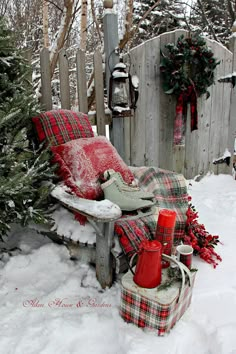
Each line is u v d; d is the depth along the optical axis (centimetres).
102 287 168
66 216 181
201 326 146
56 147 189
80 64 241
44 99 232
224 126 350
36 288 166
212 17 771
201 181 343
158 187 202
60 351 130
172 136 313
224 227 238
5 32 167
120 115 251
